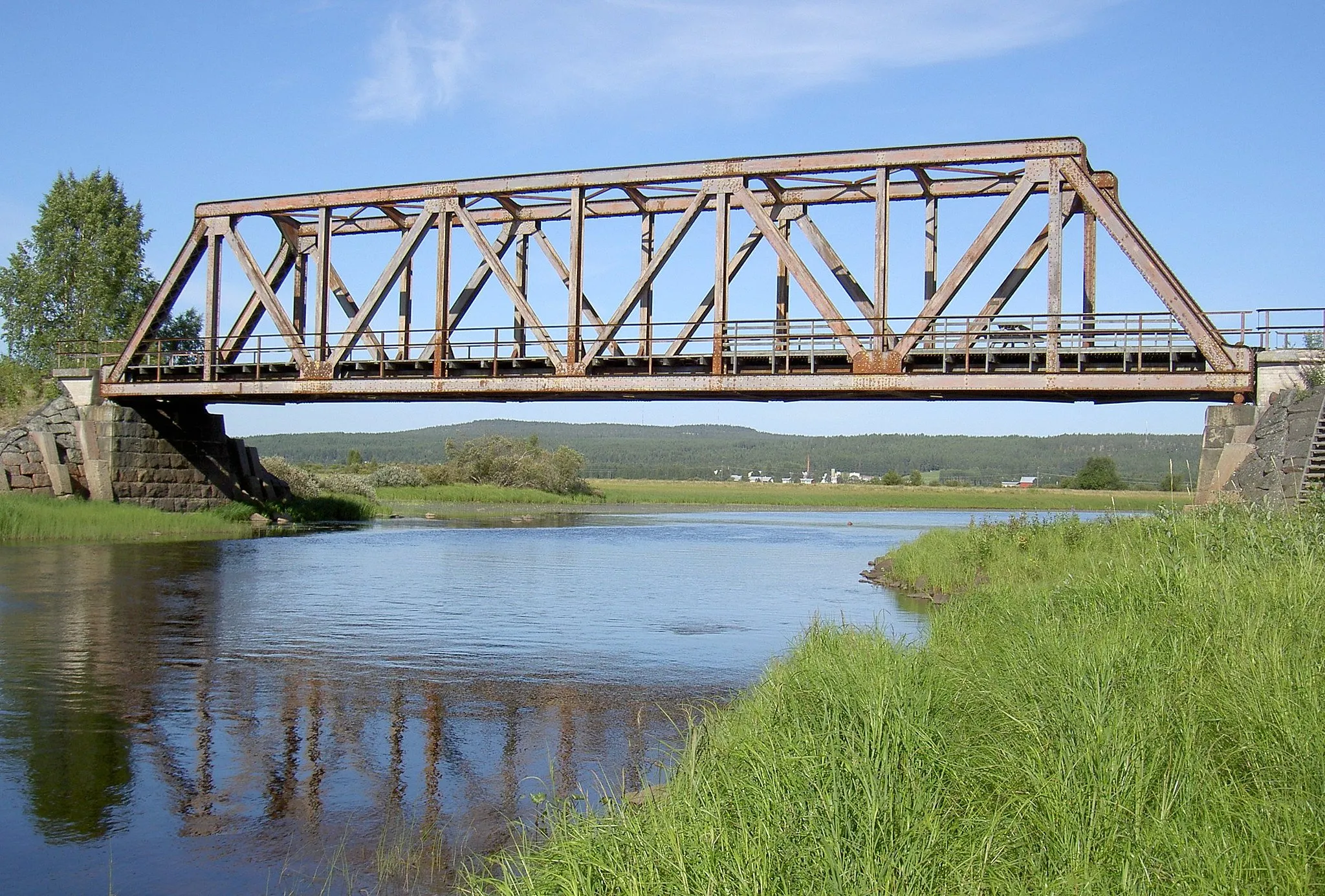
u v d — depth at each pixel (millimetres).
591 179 25438
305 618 19172
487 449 99750
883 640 10930
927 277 25062
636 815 6480
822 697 8578
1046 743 6824
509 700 12539
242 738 10703
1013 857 5684
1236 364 20406
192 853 7629
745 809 6328
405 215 29125
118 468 35375
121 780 9289
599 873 5859
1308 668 7426
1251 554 11945
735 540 45406
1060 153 21609
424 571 28578
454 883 7066
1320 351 23891
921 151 22578
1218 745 6668
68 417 35219
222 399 32375
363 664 14766
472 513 66875
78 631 17125
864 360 22641
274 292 31484
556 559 33656
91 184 57188
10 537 30688
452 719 11523
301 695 12695
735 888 5277
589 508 86625
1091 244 23000
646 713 11867
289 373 32094
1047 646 9047
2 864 7434
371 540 39281
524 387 25609
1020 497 113562
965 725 7766
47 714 11633
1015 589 14750
